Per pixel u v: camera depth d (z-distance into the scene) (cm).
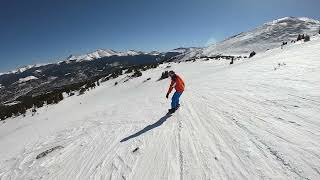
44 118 2177
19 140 1423
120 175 613
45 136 1320
